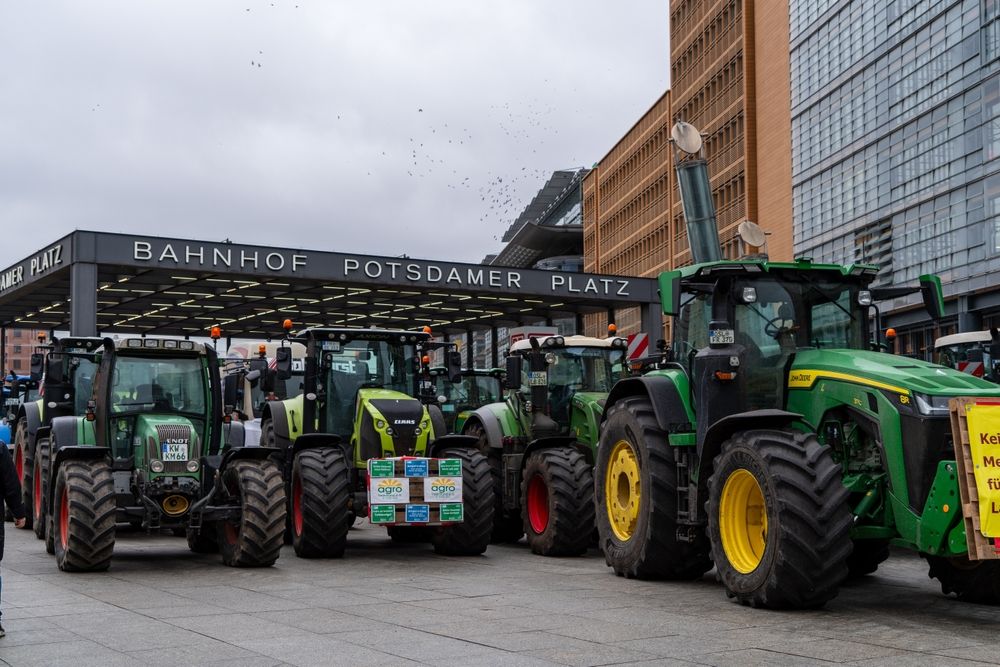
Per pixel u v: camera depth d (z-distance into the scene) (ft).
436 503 43.88
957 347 62.03
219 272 104.06
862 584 34.99
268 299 127.75
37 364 54.03
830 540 27.40
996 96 101.50
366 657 22.27
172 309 135.64
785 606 28.45
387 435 45.55
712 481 30.91
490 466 48.93
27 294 116.37
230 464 40.91
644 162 235.61
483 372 70.74
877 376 28.81
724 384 32.55
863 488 29.12
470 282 117.29
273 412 49.62
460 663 21.61
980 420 26.14
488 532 45.11
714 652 22.63
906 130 119.24
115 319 145.89
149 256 100.53
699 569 35.01
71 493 38.06
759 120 167.73
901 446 27.55
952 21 109.09
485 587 33.88
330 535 42.93
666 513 34.32
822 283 33.68
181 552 46.52
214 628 26.04
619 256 257.96
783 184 156.97
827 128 140.77
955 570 30.53
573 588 33.58
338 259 110.22
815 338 33.09
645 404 36.32
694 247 56.34
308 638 24.58
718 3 185.98
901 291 33.96
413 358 49.01
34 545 48.42
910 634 24.84
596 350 51.52
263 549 39.27
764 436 29.09
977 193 105.09
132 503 40.60
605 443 38.27
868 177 128.77
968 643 23.65
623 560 36.24
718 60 186.80
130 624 26.71
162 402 42.78
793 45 152.46
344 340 48.11
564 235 311.47
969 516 25.55
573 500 44.16
